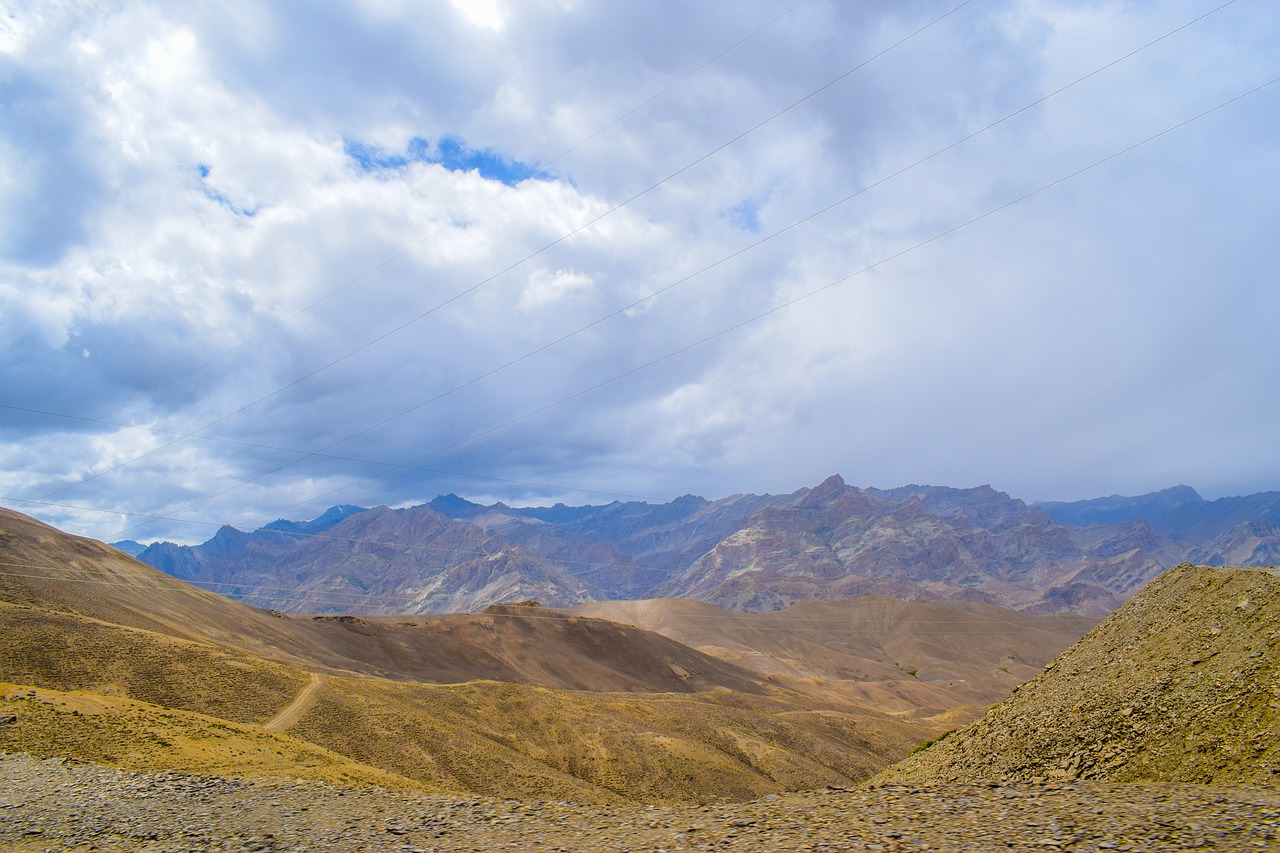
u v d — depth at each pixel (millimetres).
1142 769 34812
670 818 27531
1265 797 21609
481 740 122500
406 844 26812
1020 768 42156
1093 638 52219
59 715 64562
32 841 29844
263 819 32219
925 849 19453
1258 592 40562
